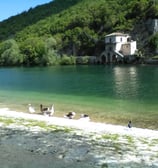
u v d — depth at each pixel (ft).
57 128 72.38
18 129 70.13
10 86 247.91
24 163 47.78
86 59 644.27
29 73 403.54
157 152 55.47
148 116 116.47
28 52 644.27
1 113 100.48
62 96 177.17
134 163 49.47
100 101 154.81
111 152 54.60
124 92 185.98
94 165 48.08
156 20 653.30
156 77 272.51
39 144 58.18
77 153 53.47
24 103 152.97
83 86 226.17
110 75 314.55
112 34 633.20
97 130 73.10
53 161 49.11
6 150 54.08
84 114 115.24
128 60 580.71
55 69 477.77
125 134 69.67
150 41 608.60
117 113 122.83
